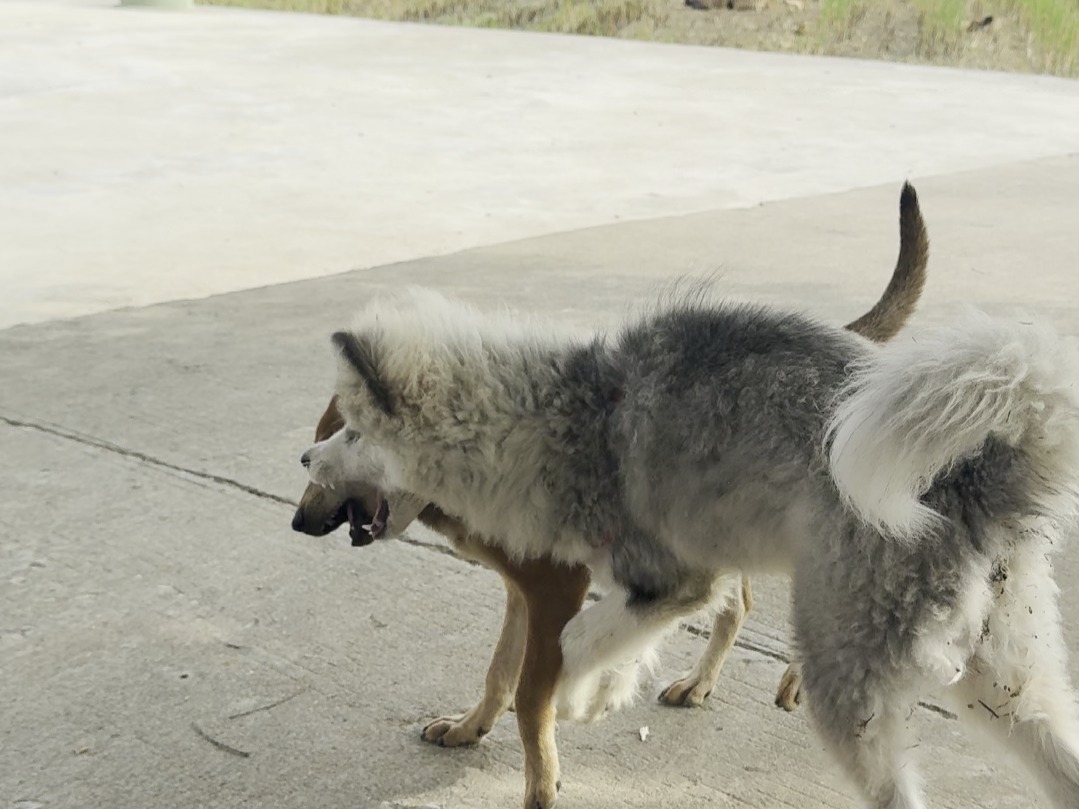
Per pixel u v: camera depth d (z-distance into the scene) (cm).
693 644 258
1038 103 888
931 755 229
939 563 199
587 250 495
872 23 1182
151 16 1410
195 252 502
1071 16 1138
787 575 214
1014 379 193
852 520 202
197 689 244
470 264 475
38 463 320
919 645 200
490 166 671
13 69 991
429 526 240
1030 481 199
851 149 721
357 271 469
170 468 316
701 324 222
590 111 839
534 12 1334
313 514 235
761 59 1091
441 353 223
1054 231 531
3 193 605
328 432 242
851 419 194
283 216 562
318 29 1291
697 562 220
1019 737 207
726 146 728
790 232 525
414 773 229
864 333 260
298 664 251
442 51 1124
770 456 209
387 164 676
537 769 222
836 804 221
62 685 245
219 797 222
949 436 193
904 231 264
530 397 223
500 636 241
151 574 276
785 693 240
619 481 221
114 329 409
